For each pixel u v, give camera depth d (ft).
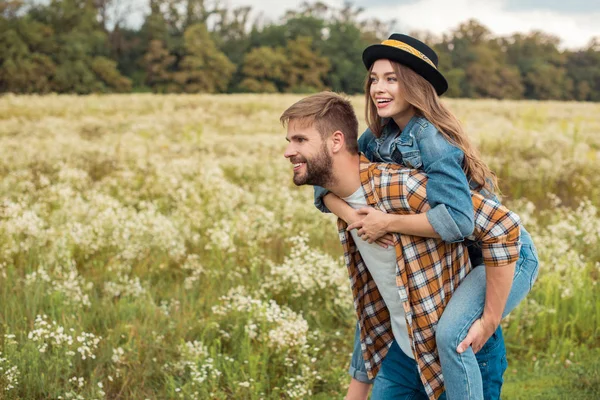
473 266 8.82
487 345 8.50
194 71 263.49
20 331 14.07
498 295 7.95
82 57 244.22
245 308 15.70
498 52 364.99
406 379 8.86
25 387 12.53
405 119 8.59
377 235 8.05
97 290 18.51
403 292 8.07
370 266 8.65
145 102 97.81
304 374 13.62
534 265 8.85
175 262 20.66
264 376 13.79
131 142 48.85
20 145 43.19
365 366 9.18
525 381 14.23
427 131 8.09
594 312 17.26
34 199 28.60
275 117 79.66
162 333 15.23
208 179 27.37
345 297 17.17
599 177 35.86
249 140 51.88
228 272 19.29
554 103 134.62
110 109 86.12
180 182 30.19
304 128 8.12
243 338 14.88
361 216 8.26
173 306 17.10
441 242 8.14
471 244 8.58
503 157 40.75
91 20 267.80
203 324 15.60
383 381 9.02
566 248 19.97
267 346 14.14
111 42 290.97
